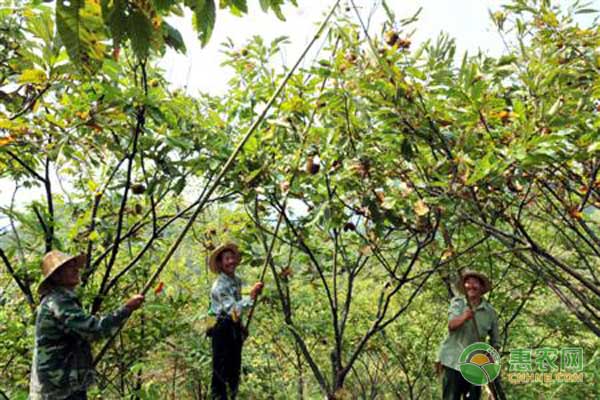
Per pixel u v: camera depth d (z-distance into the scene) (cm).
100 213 392
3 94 296
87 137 294
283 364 629
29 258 379
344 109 294
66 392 256
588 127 237
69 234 332
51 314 256
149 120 354
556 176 272
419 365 622
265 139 340
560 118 227
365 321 611
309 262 426
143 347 416
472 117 240
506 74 281
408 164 313
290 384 620
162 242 480
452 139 268
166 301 434
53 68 241
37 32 237
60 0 105
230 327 349
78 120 275
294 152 336
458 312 391
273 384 565
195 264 559
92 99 278
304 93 333
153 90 301
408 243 335
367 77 276
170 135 313
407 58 283
